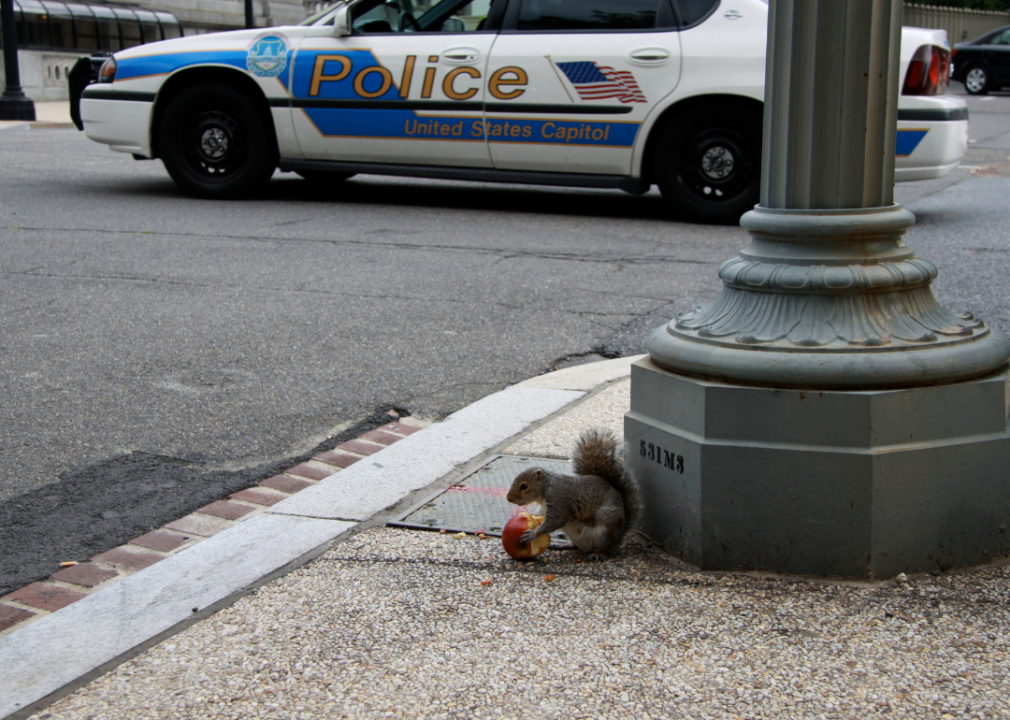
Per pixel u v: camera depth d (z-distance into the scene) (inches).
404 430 153.5
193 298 225.1
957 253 264.7
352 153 346.6
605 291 232.8
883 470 97.1
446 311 216.5
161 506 126.6
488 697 81.6
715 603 96.5
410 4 337.4
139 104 360.8
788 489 99.6
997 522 103.1
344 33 337.7
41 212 328.8
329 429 153.0
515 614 95.0
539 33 321.7
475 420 150.8
